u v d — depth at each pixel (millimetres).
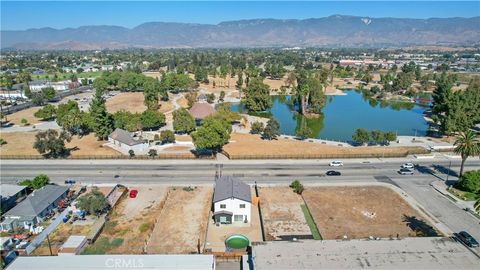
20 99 185750
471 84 180250
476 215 67062
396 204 71562
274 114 163500
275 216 66750
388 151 103188
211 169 90062
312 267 47500
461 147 78625
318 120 153250
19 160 96250
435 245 52375
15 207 66125
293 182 78250
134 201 72938
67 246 55125
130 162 94938
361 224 63812
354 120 153625
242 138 116562
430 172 88562
